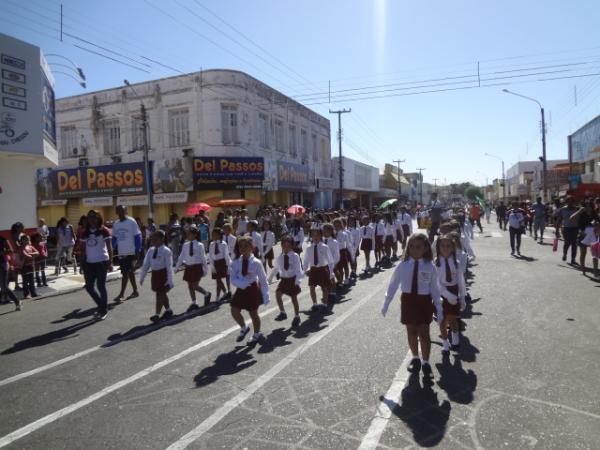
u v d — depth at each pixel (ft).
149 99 92.63
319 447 11.53
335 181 147.23
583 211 38.24
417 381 15.56
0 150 37.76
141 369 17.84
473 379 15.58
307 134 125.59
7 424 13.56
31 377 17.48
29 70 39.86
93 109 98.32
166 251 25.68
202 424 13.00
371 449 11.36
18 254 34.65
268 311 27.27
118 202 91.30
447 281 18.60
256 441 11.94
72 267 52.13
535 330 21.08
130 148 95.40
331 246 28.94
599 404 13.43
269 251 40.52
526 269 39.32
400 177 261.03
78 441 12.34
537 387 14.74
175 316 26.81
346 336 21.09
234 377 16.52
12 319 27.99
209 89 87.56
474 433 11.98
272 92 104.01
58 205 101.86
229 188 86.94
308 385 15.51
